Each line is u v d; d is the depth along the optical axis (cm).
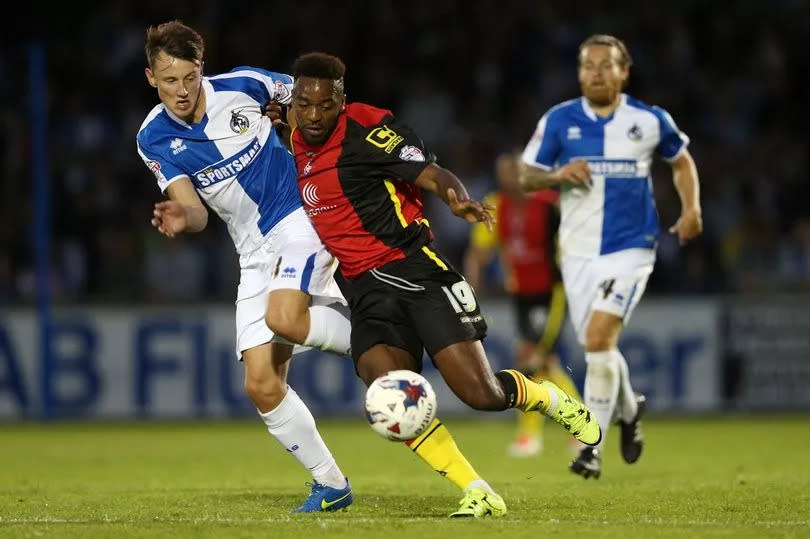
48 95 6775
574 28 7119
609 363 2800
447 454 2114
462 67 7038
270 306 2164
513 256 4034
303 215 2253
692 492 2567
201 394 5434
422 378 1939
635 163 2830
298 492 2658
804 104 7031
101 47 7038
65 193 6275
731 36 7156
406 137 2106
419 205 2161
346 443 4291
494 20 7119
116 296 5688
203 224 2144
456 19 7144
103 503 2422
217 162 2242
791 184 6481
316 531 1916
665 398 5428
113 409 5425
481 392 2061
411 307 2086
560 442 4403
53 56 6931
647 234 2847
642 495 2509
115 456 3862
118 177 6444
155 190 6438
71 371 5412
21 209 6169
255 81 2273
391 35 7125
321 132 2097
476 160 6562
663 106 6900
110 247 5944
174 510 2272
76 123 6688
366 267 2119
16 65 6906
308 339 2183
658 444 4175
